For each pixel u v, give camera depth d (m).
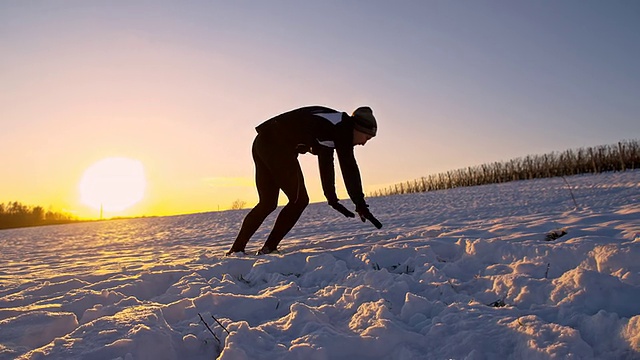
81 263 5.23
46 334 1.86
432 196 19.14
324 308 2.00
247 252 4.17
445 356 1.48
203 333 1.79
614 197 8.84
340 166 3.55
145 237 10.83
